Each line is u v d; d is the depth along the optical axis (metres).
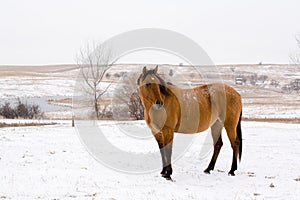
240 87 55.91
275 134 16.45
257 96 47.31
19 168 8.90
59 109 33.97
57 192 6.62
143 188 7.00
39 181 7.49
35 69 101.81
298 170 8.70
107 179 7.82
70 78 67.31
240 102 8.80
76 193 6.56
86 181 7.57
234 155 8.49
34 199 6.11
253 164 9.55
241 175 8.28
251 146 12.85
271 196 6.36
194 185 7.38
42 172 8.43
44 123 22.28
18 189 6.82
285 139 14.77
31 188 6.91
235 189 6.96
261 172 8.55
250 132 17.23
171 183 7.48
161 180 7.74
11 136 15.48
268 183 7.43
